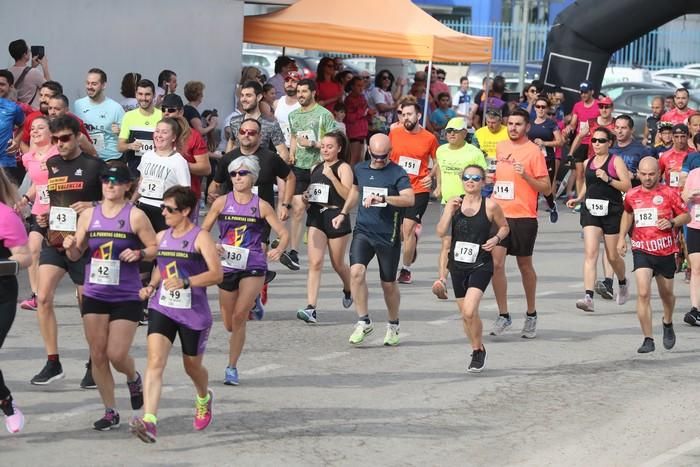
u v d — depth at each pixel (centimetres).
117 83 4634
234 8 5162
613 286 3634
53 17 4297
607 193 3139
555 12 11775
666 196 2659
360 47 5175
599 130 3117
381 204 2573
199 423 1923
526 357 2616
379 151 2566
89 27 4462
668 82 9294
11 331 2617
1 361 2350
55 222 2162
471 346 2703
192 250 1836
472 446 1931
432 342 2725
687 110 4675
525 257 2809
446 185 3222
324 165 2781
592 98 5394
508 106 5472
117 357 1873
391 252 2600
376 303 3170
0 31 4078
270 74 8294
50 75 4312
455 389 2302
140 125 3011
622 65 11225
